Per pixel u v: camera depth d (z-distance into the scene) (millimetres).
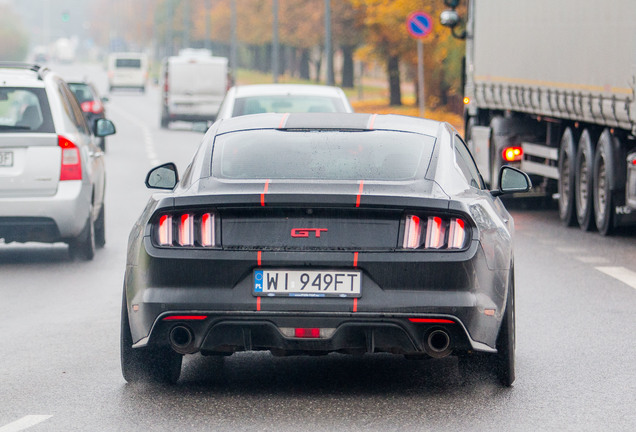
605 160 43188
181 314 18812
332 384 20938
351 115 22656
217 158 20688
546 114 49406
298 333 18797
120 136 111750
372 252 18703
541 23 50031
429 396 20031
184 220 19094
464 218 18906
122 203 53125
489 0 58906
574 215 47094
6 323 26984
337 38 178000
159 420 18500
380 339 18828
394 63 161375
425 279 18672
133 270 19406
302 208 18781
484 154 57906
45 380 21297
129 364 20250
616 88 40656
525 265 36406
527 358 23188
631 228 46844
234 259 18734
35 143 35281
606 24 41875
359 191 19094
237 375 21672
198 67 124125
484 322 18922
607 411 19078
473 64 61875
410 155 20562
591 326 26594
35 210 35156
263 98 42938
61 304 29531
